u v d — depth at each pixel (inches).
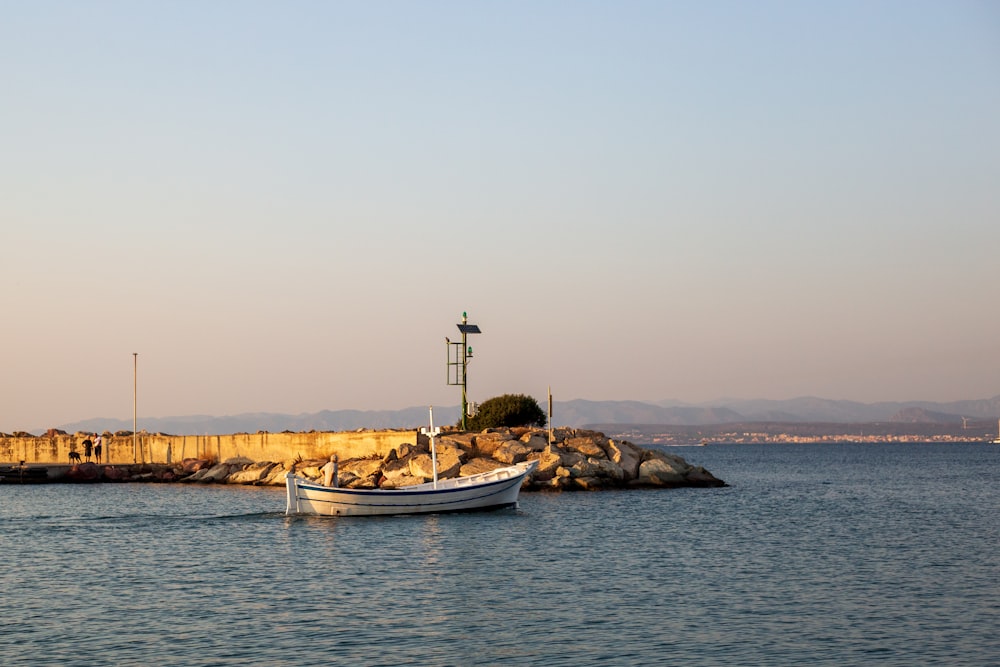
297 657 917.8
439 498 2062.0
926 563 1430.9
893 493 3004.4
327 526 1879.9
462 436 2768.2
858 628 1019.9
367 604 1144.2
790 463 6973.4
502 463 2657.5
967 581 1278.3
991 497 2822.3
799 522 2003.0
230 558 1493.6
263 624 1045.2
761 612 1094.4
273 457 3277.6
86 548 1620.3
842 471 5137.8
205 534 1784.0
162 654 930.1
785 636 988.6
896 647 948.0
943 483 3663.9
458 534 1753.2
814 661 903.1
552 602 1151.6
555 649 943.0
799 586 1245.7
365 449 2910.9
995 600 1154.7
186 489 3095.5
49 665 896.9
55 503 2598.4
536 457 2746.1
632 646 953.5
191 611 1111.6
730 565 1412.4
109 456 3905.0
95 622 1059.3
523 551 1547.7
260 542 1664.6
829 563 1430.9
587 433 3041.3
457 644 962.1
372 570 1373.0
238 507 2374.5
